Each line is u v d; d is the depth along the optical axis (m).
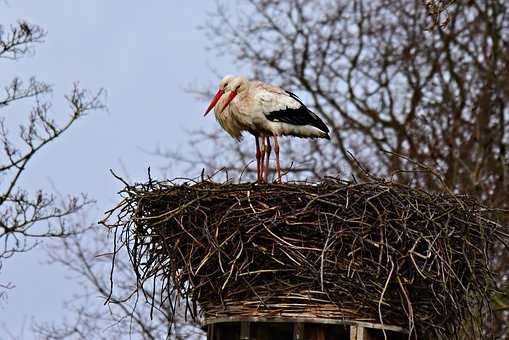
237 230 12.22
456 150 25.72
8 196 17.27
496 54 28.44
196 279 12.62
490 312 12.85
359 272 12.05
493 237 13.19
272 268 12.18
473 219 12.88
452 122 27.27
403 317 12.21
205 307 12.66
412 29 28.45
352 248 11.95
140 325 19.75
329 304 11.98
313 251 12.12
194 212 12.59
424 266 12.03
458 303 12.40
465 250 12.66
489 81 27.95
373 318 12.02
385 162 26.30
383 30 28.45
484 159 26.28
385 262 12.08
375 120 28.02
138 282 12.66
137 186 13.12
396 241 12.05
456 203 12.77
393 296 12.12
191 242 12.55
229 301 12.29
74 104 17.84
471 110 27.56
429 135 26.64
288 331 12.34
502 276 20.56
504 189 24.78
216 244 12.12
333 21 28.48
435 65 28.34
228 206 12.55
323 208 12.34
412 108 27.73
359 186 12.32
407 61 28.05
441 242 12.32
